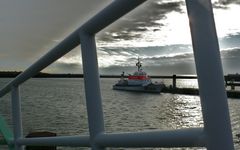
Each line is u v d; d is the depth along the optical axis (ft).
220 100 3.02
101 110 4.87
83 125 131.64
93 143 4.84
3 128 8.97
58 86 553.64
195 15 3.14
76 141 5.38
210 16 3.09
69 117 157.69
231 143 3.01
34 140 7.28
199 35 3.11
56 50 5.62
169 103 301.22
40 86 528.22
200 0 3.12
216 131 3.03
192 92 388.78
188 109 260.83
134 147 4.17
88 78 4.82
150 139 3.81
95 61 4.88
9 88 8.49
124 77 386.11
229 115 3.04
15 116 8.27
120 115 212.84
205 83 3.08
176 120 203.31
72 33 5.11
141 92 370.53
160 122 194.49
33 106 205.87
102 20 4.42
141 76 374.63
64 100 285.02
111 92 374.22
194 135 3.22
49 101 263.90
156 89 370.32
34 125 121.60
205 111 3.09
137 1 3.81
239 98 260.21
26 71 7.07
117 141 4.39
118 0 4.02
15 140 8.25
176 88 388.37
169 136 3.54
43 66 6.31
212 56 3.05
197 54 3.13
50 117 152.66
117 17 4.26
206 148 3.13
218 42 3.10
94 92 4.83
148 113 232.73
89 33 4.79
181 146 3.45
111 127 162.09
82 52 4.89
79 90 445.78
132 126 175.01
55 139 6.26
